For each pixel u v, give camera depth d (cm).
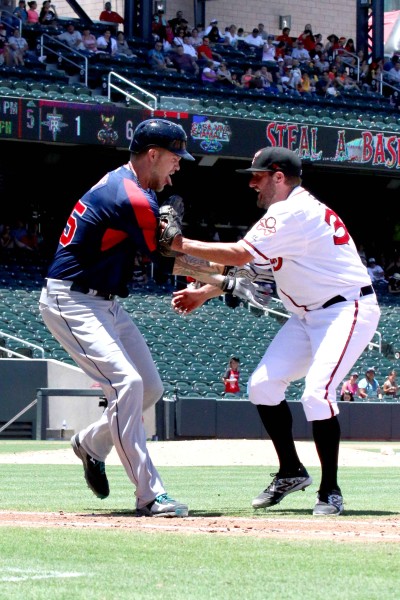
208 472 3534
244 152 7694
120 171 1802
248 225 9419
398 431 6369
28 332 6562
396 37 11569
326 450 1853
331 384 1841
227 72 9125
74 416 5734
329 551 1355
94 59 8644
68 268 1789
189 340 7181
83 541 1423
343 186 9538
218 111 7894
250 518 1772
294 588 1113
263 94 9069
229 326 7519
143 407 1911
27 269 7788
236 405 5966
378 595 1077
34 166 8300
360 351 1870
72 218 1795
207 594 1077
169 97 7800
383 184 9525
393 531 1579
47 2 8781
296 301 1886
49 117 7056
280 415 1939
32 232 8106
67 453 4375
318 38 10162
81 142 7175
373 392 6750
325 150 7919
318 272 1853
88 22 9144
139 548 1368
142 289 7919
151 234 1766
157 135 1784
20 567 1227
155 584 1130
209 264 1891
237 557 1304
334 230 1864
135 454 1775
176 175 8800
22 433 5881
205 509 2000
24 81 7925
